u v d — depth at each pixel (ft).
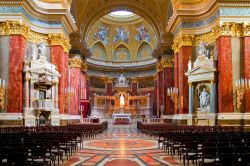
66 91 78.13
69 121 80.48
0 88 58.59
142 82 154.30
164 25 104.68
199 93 69.62
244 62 61.21
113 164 28.48
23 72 62.80
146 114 138.82
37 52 69.46
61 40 72.49
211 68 64.80
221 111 61.52
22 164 20.02
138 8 119.44
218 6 62.90
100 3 113.91
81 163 29.12
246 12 62.49
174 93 77.77
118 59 158.10
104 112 141.90
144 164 28.50
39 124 66.80
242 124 59.67
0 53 60.95
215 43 66.80
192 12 72.28
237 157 19.60
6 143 26.00
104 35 154.92
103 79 154.40
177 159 31.81
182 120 71.41
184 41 72.84
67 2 80.79
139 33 154.40
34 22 69.72
